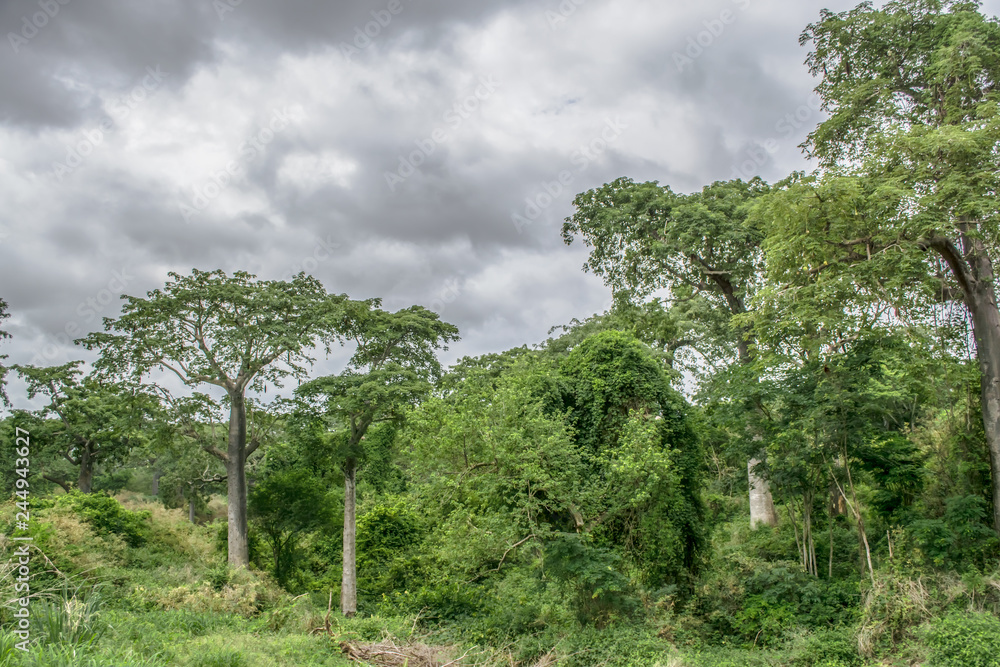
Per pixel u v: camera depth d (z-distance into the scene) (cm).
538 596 2028
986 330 1703
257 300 2994
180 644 1230
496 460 1866
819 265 1708
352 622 1984
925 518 1630
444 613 2114
